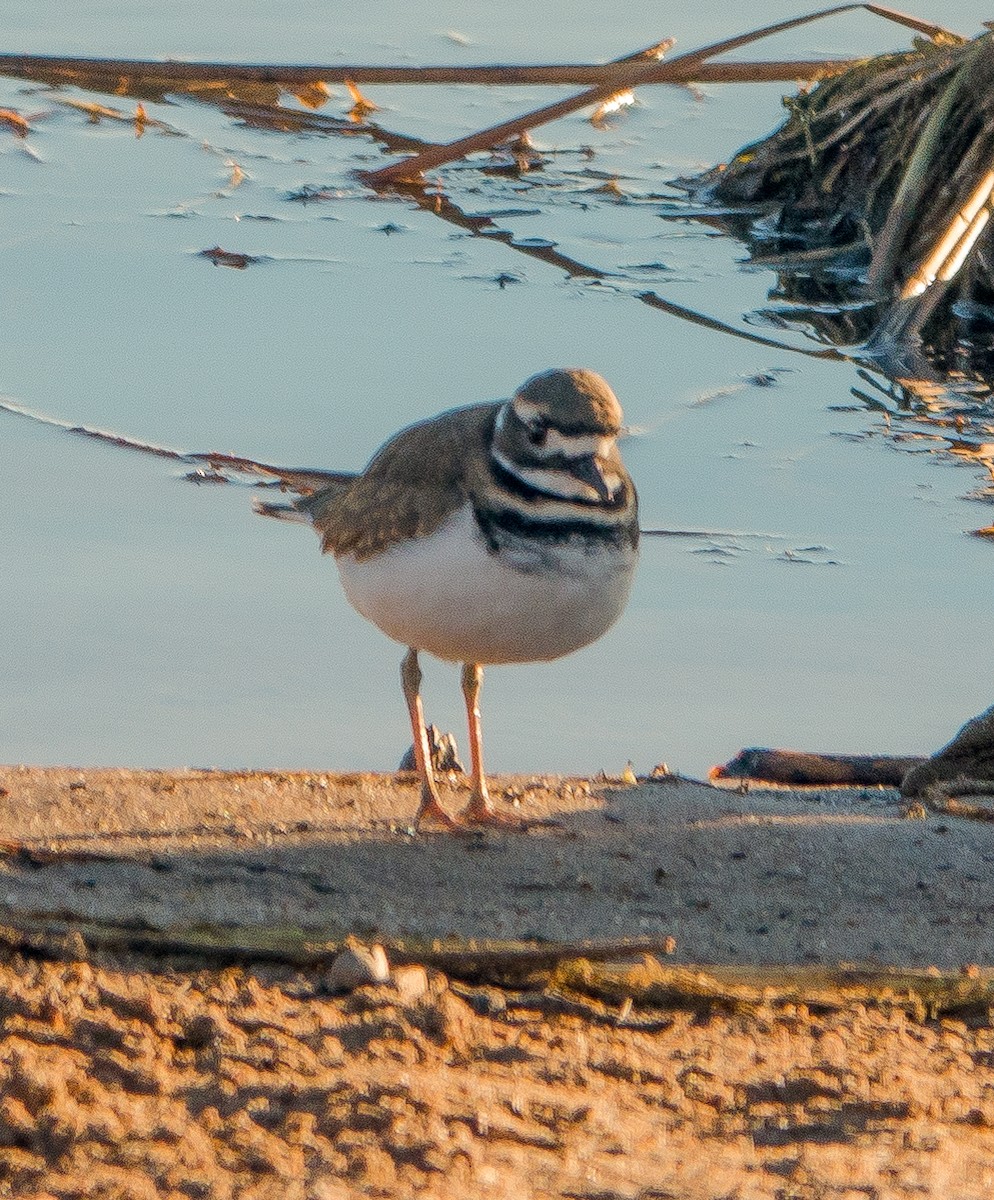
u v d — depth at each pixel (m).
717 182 19.61
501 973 7.12
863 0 20.19
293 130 21.02
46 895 7.73
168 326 15.66
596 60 21.72
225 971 7.06
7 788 9.33
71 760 10.50
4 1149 5.70
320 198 19.00
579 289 16.91
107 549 12.52
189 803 9.19
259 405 14.33
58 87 21.69
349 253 17.47
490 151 20.64
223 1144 5.73
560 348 15.54
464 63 21.69
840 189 18.94
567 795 9.70
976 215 17.31
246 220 18.20
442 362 15.09
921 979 7.20
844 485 13.74
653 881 8.41
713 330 16.33
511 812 9.36
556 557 8.23
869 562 12.71
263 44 22.56
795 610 12.18
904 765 10.58
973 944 7.77
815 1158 5.78
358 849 8.64
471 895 8.12
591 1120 6.01
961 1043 6.81
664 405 14.86
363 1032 6.54
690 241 18.42
